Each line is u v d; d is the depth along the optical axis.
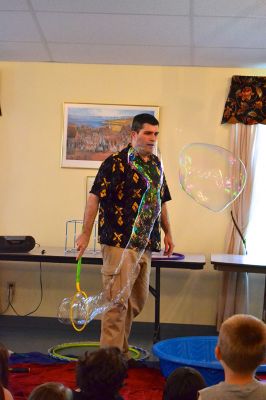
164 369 3.39
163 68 5.46
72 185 5.52
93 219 3.59
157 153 5.35
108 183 3.59
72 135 5.50
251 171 5.32
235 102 5.34
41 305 5.55
